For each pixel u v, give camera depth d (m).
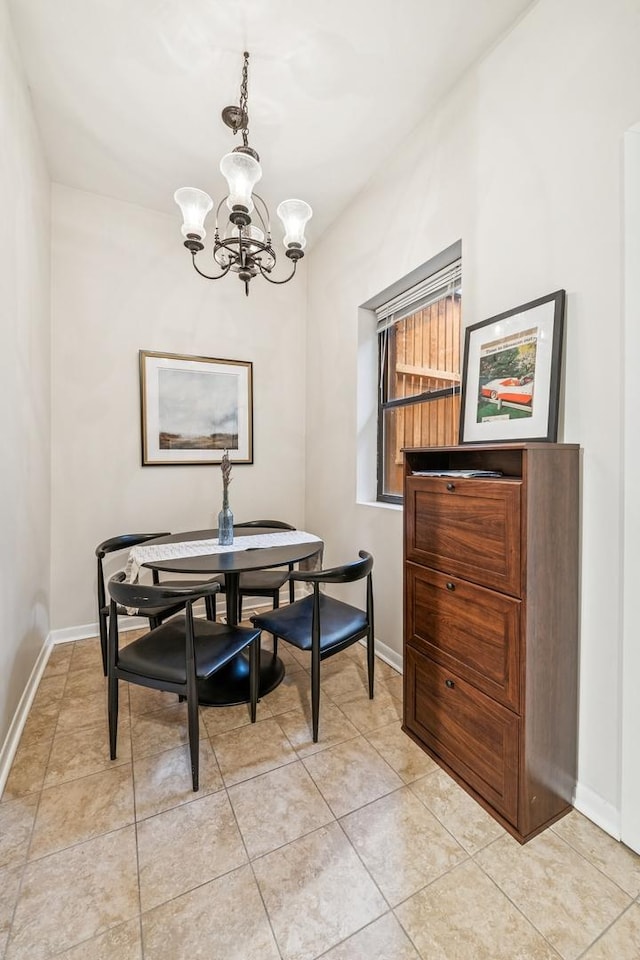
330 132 2.15
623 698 1.26
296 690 2.11
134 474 2.86
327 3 1.53
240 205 1.56
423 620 1.67
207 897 1.10
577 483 1.36
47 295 2.48
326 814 1.36
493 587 1.34
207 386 3.08
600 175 1.31
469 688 1.45
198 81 1.86
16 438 1.80
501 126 1.66
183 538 2.45
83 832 1.29
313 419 3.34
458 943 0.99
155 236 2.88
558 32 1.43
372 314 2.77
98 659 2.44
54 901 1.09
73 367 2.66
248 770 1.55
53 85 1.91
